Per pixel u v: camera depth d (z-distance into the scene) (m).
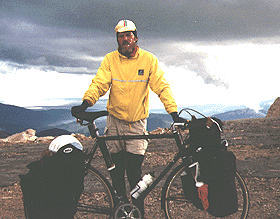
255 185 3.83
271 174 4.22
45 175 2.37
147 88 2.81
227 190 2.50
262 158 5.15
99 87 2.70
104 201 2.66
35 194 2.36
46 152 2.50
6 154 6.86
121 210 2.65
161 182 3.89
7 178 4.80
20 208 3.44
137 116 2.79
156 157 5.54
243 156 5.37
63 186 2.38
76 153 2.51
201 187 2.53
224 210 2.50
